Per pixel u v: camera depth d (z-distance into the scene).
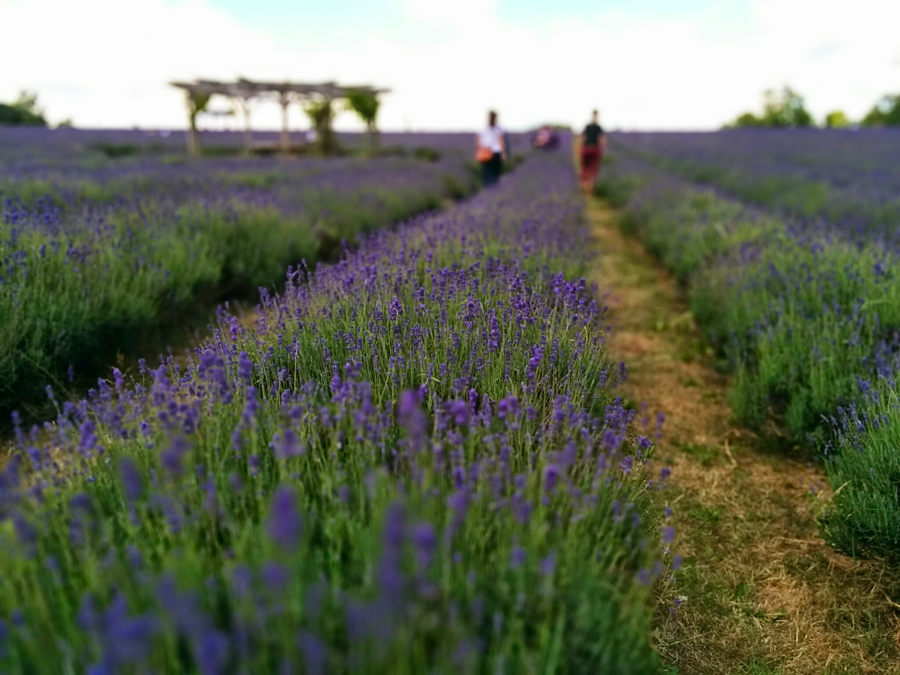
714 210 8.60
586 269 5.17
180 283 4.87
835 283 4.53
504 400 2.03
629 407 4.02
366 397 2.04
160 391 2.11
